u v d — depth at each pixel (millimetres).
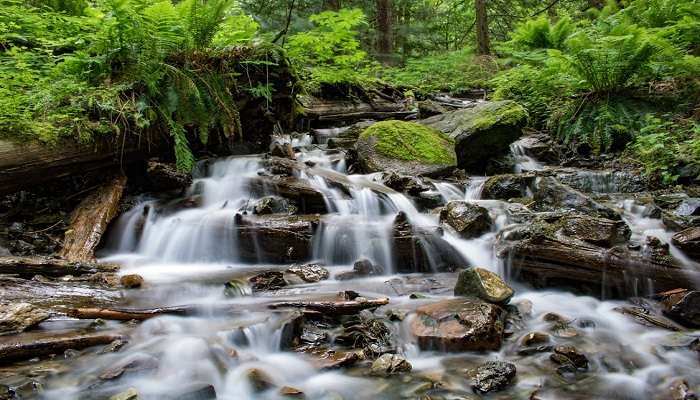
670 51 8281
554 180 6316
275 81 7723
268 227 5188
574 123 9016
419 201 6316
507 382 2973
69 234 5035
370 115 10344
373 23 17734
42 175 5031
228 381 2938
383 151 7457
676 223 5266
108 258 5293
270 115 7941
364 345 3373
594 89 9180
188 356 3086
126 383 2826
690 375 3100
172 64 6523
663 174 7258
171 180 6188
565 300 4281
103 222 5285
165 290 4121
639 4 10500
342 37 9547
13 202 5480
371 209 5961
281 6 14195
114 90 5762
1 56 6133
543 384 2996
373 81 11359
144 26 5762
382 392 2875
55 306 3537
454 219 5438
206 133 6391
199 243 5285
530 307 4020
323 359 3209
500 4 19875
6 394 2625
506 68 15594
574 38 8727
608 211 5547
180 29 6211
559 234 4605
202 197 6156
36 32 6465
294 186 6043
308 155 7828
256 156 7207
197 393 2727
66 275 4285
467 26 23281
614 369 3188
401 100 11398
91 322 3420
